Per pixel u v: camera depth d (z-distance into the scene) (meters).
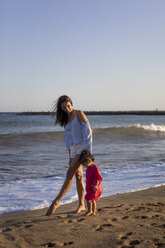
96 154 12.64
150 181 7.05
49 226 3.55
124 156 12.13
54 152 13.28
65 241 3.04
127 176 7.81
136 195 5.50
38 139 18.12
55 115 4.46
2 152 12.81
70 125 4.35
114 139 20.84
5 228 3.51
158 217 3.89
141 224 3.56
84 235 3.20
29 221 3.80
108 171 8.62
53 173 8.41
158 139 21.88
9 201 5.21
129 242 2.95
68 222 3.73
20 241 3.07
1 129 34.78
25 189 6.31
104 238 3.09
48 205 4.91
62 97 4.34
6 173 8.25
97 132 24.66
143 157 11.93
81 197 4.36
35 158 11.34
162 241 2.96
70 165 4.25
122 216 3.94
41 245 2.96
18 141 16.84
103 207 4.50
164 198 5.23
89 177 4.09
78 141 4.29
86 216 3.98
